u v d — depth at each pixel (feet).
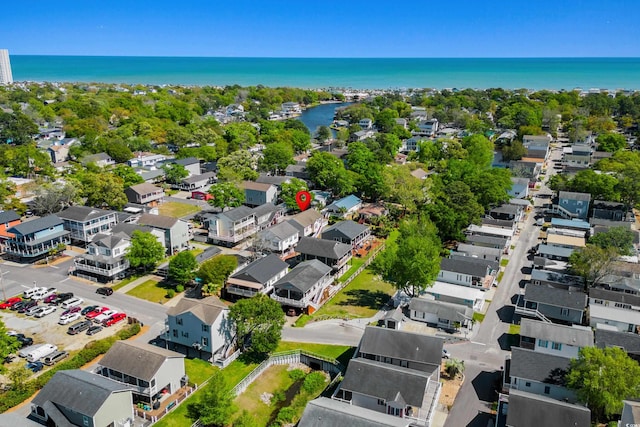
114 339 198.18
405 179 366.84
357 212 364.58
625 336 191.21
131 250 254.27
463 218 301.63
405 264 227.40
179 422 158.81
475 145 498.69
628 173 365.20
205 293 233.14
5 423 137.59
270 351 195.83
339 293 253.65
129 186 377.71
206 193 395.55
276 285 232.94
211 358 192.65
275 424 161.07
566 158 490.90
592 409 155.84
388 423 136.05
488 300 244.42
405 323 221.25
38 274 263.49
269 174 455.22
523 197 389.80
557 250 284.61
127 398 152.35
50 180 383.24
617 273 247.91
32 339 200.54
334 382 178.70
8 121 553.23
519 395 149.79
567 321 221.66
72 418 146.30
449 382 179.63
